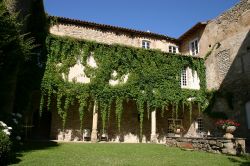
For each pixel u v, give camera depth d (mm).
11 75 11156
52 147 12266
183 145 14625
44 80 17844
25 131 16328
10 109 11523
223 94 20766
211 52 22688
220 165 8070
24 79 16438
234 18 20594
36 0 16922
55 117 19438
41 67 17984
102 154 10227
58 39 18859
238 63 19609
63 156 9016
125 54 20484
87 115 20016
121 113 19578
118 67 20078
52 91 18000
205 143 12672
